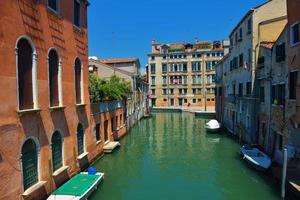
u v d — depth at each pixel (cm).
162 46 6469
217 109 3762
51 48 1164
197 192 1312
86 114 1585
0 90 848
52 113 1170
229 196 1262
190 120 4247
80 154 1511
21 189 942
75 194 1088
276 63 1577
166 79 6341
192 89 6212
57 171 1198
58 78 1243
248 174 1548
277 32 1944
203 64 6109
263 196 1245
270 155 1686
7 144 877
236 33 2520
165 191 1326
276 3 1969
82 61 1527
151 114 5175
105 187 1361
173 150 2188
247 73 2150
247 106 2162
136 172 1606
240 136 2317
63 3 1284
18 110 926
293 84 1344
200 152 2108
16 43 923
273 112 1634
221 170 1634
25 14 979
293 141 1340
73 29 1401
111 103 2284
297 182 1150
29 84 1016
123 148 2194
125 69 4500
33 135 1021
